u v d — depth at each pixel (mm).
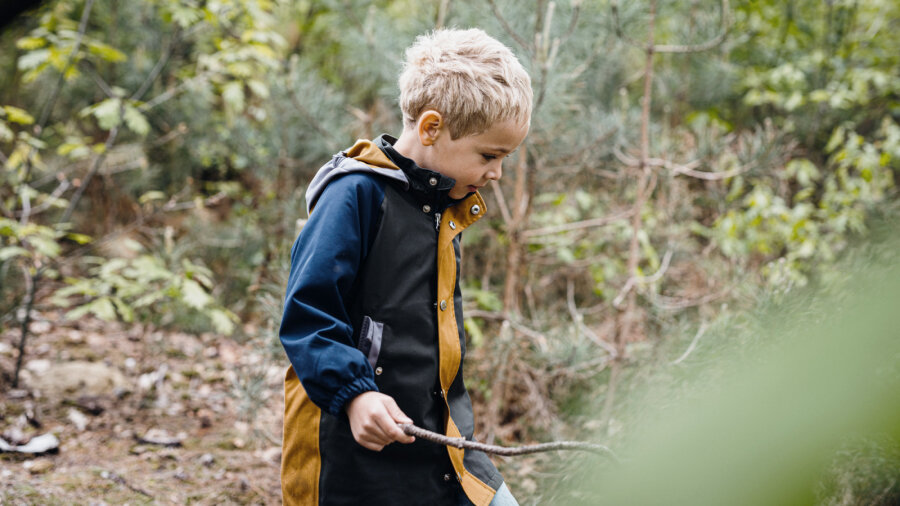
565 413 2523
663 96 4309
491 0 2664
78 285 3062
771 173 3506
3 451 2451
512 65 1314
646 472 427
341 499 1303
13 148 4871
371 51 3557
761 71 4844
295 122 3918
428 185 1334
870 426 373
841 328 390
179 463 2531
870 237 452
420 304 1335
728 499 396
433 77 1301
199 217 4449
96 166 3543
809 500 382
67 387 2984
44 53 3393
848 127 4277
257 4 3748
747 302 2477
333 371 1161
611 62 3805
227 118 4578
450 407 1410
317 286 1221
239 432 2812
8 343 3408
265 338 2676
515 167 2992
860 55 4840
